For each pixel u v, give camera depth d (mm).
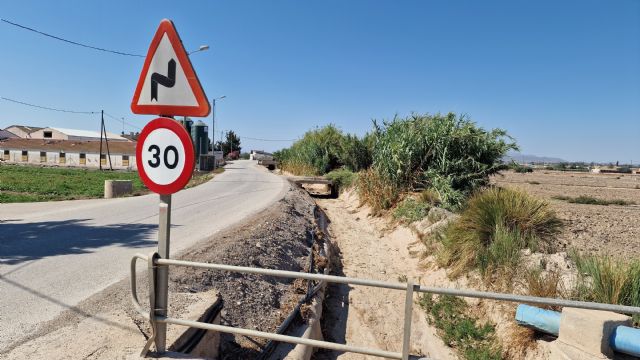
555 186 44094
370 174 17766
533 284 5855
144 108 3195
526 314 5035
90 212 12633
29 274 6031
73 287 5445
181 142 3080
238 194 18797
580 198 28078
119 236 8992
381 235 13453
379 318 7508
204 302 4625
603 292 5301
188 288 5590
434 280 8508
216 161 49594
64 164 56719
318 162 33188
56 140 61406
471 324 6352
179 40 3100
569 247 8078
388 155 16047
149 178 3195
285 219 12297
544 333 5113
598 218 18156
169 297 4793
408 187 15141
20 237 8680
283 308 6301
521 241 7504
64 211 12789
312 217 15055
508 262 6871
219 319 4754
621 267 5594
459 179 13398
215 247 7883
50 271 6199
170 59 3119
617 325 3795
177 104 3119
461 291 2715
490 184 14008
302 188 26188
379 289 8695
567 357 4039
